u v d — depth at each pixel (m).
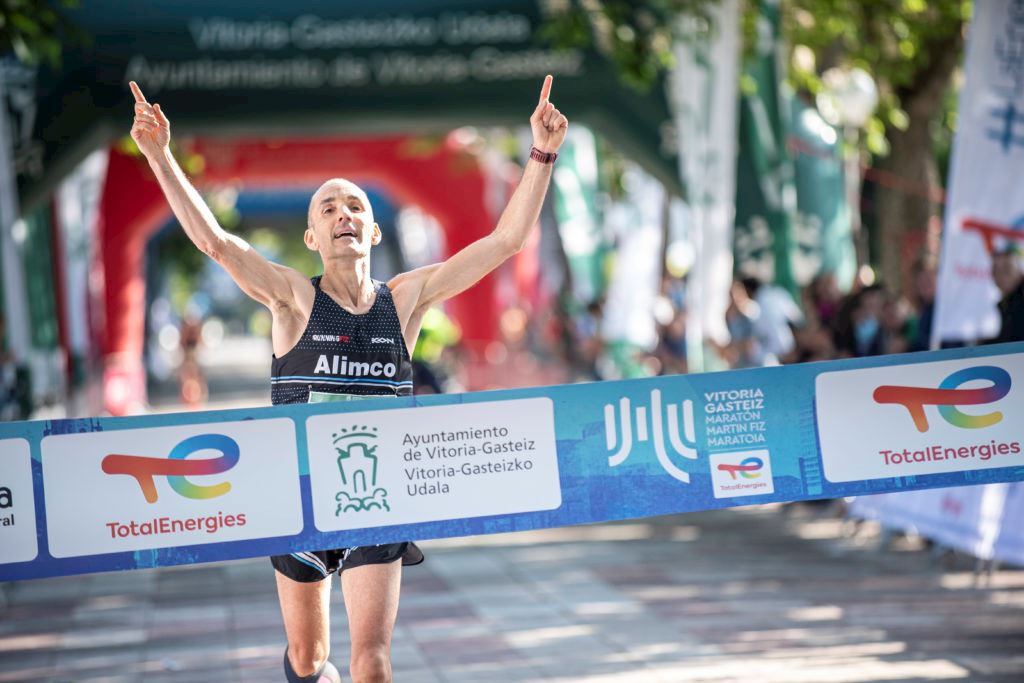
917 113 37.56
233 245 12.41
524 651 19.77
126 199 66.56
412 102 39.47
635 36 37.56
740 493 13.10
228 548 12.43
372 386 12.73
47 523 12.23
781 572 26.36
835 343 31.81
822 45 39.53
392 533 12.58
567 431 12.89
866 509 29.89
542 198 13.10
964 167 24.69
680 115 37.25
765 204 37.38
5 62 36.81
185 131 40.25
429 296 13.20
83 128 38.12
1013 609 21.83
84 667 19.47
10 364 30.44
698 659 18.84
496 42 39.44
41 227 38.78
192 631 22.00
